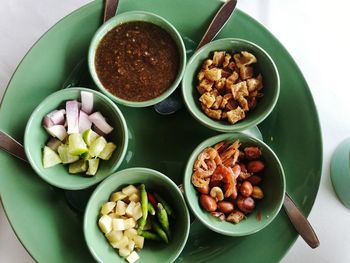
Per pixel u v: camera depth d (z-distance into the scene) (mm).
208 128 278
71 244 258
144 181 260
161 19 271
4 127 261
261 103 274
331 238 284
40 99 269
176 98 280
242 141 263
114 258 252
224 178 260
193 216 272
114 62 275
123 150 253
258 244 264
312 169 267
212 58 276
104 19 270
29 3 298
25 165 261
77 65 274
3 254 273
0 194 255
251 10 306
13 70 295
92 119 263
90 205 247
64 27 269
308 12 309
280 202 254
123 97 271
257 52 270
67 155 256
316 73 303
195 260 266
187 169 255
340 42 307
